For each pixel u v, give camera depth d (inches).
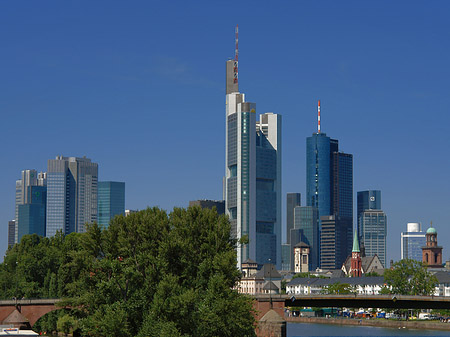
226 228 6254.9
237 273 5880.9
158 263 5767.7
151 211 6491.1
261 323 7317.9
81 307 6456.7
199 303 5561.0
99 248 6476.4
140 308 5531.5
